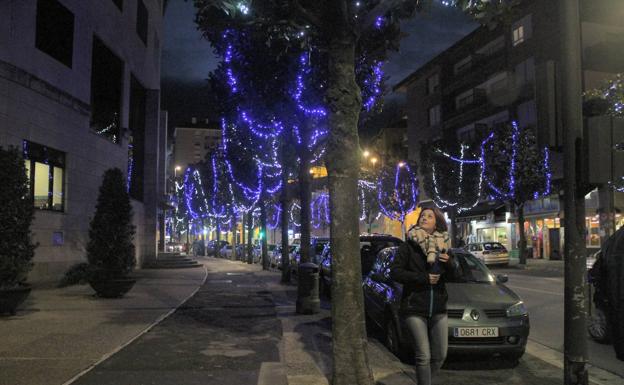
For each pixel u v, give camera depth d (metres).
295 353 7.22
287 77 12.97
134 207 26.12
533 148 27.59
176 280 19.83
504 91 37.12
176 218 75.62
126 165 22.95
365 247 13.06
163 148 34.41
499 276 8.41
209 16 6.80
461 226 44.91
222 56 13.52
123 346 7.64
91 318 10.12
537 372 6.79
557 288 16.20
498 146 28.84
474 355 7.13
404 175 43.69
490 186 30.27
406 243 4.73
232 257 43.44
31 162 15.23
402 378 6.04
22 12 14.73
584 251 4.28
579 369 4.18
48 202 16.19
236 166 26.02
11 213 10.04
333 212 4.95
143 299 13.38
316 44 6.66
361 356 4.81
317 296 11.12
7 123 13.93
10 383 5.66
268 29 6.54
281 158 20.03
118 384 5.70
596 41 31.73
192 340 8.20
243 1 5.80
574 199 4.32
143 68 26.27
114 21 21.50
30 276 14.96
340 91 5.02
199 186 51.03
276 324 9.75
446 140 36.25
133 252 14.16
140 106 28.61
